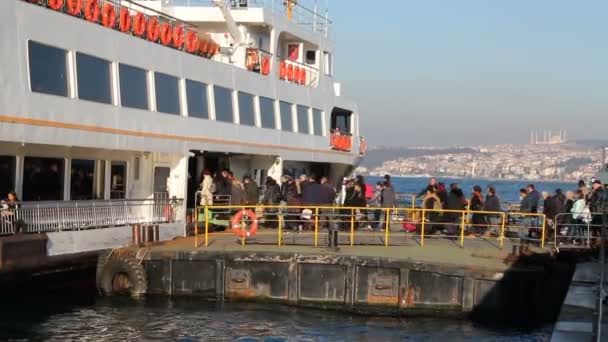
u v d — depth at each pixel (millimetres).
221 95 27422
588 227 22609
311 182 27172
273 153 30781
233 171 31484
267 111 30531
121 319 19406
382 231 27734
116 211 22688
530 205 26906
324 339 18312
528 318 19844
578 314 15125
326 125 35750
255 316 20094
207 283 21344
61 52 20156
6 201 18859
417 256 21297
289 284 21047
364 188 28141
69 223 20625
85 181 22828
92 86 21219
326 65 36500
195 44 26391
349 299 20750
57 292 20969
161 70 24219
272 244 23141
